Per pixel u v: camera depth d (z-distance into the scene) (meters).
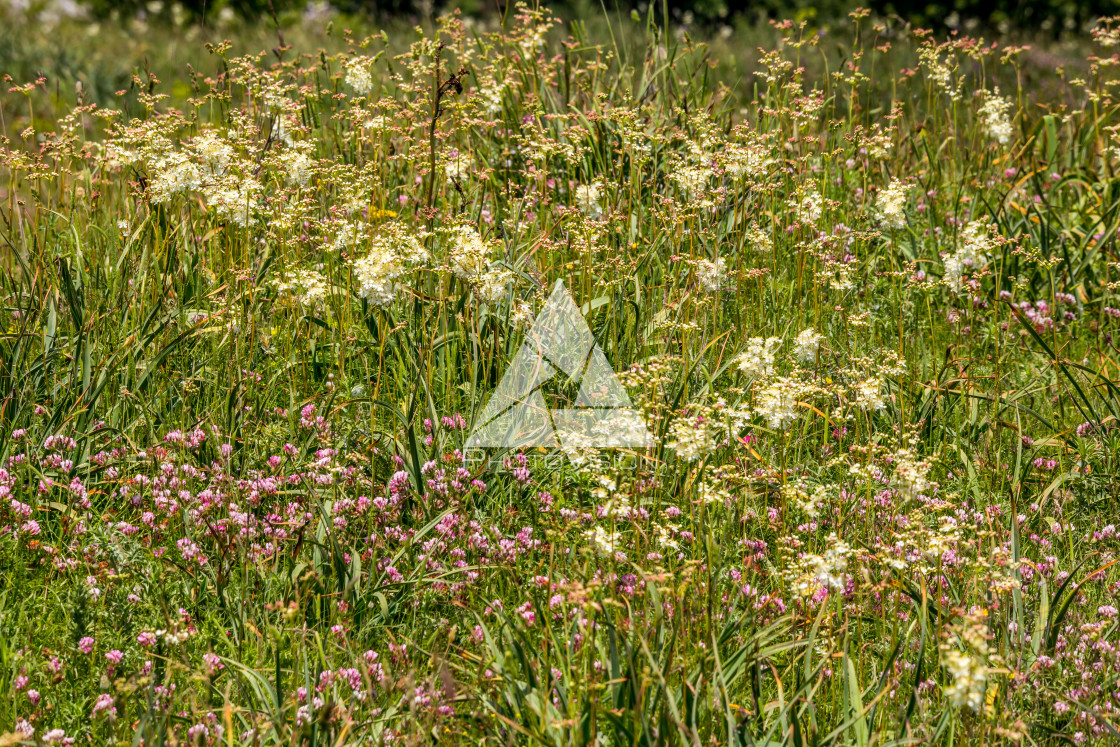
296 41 16.22
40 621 3.72
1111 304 6.71
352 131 7.09
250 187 5.44
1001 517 4.72
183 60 14.74
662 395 4.45
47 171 6.30
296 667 3.51
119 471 4.55
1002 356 5.89
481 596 3.92
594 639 3.44
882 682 3.53
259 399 5.10
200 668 3.32
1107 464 5.14
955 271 5.85
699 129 6.80
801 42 7.57
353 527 4.30
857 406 5.14
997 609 3.82
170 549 4.12
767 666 3.61
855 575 4.01
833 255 6.45
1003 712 3.35
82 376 4.89
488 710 3.30
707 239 6.22
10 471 4.41
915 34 8.29
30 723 3.23
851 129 7.67
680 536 4.29
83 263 5.89
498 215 6.80
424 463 4.66
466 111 7.30
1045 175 8.00
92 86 12.66
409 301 5.52
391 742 3.25
